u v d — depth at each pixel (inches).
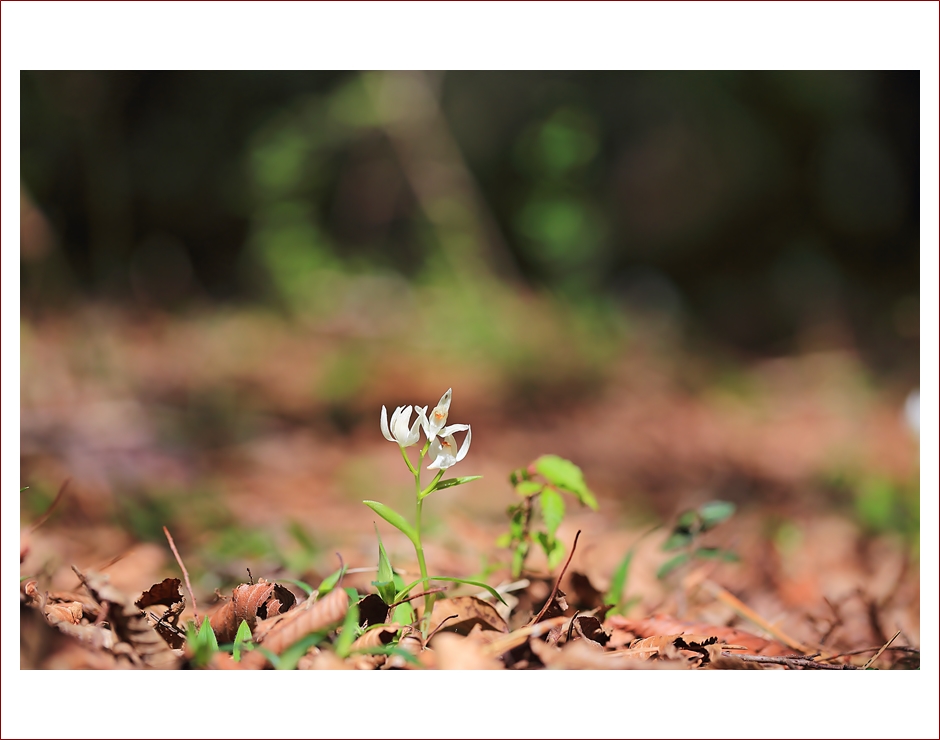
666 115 555.2
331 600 71.4
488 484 219.5
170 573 123.6
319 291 442.9
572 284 483.5
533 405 321.7
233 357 354.6
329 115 474.3
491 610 80.1
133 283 431.5
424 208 483.5
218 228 487.5
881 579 146.2
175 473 200.1
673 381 387.9
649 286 529.3
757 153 559.5
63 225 407.8
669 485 242.1
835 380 387.2
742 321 528.4
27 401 230.1
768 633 102.1
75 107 410.9
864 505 189.3
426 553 139.9
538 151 498.6
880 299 525.3
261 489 203.2
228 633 76.9
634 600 105.7
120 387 274.7
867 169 559.2
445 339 390.6
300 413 281.4
